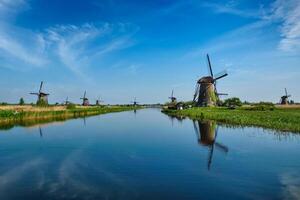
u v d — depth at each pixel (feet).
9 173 41.29
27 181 37.40
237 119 115.14
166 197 31.27
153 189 33.81
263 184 35.27
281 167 43.04
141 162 47.42
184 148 60.23
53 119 151.64
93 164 46.37
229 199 30.58
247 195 31.71
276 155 51.42
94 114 222.28
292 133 79.20
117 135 83.61
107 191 33.22
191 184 35.53
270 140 68.03
